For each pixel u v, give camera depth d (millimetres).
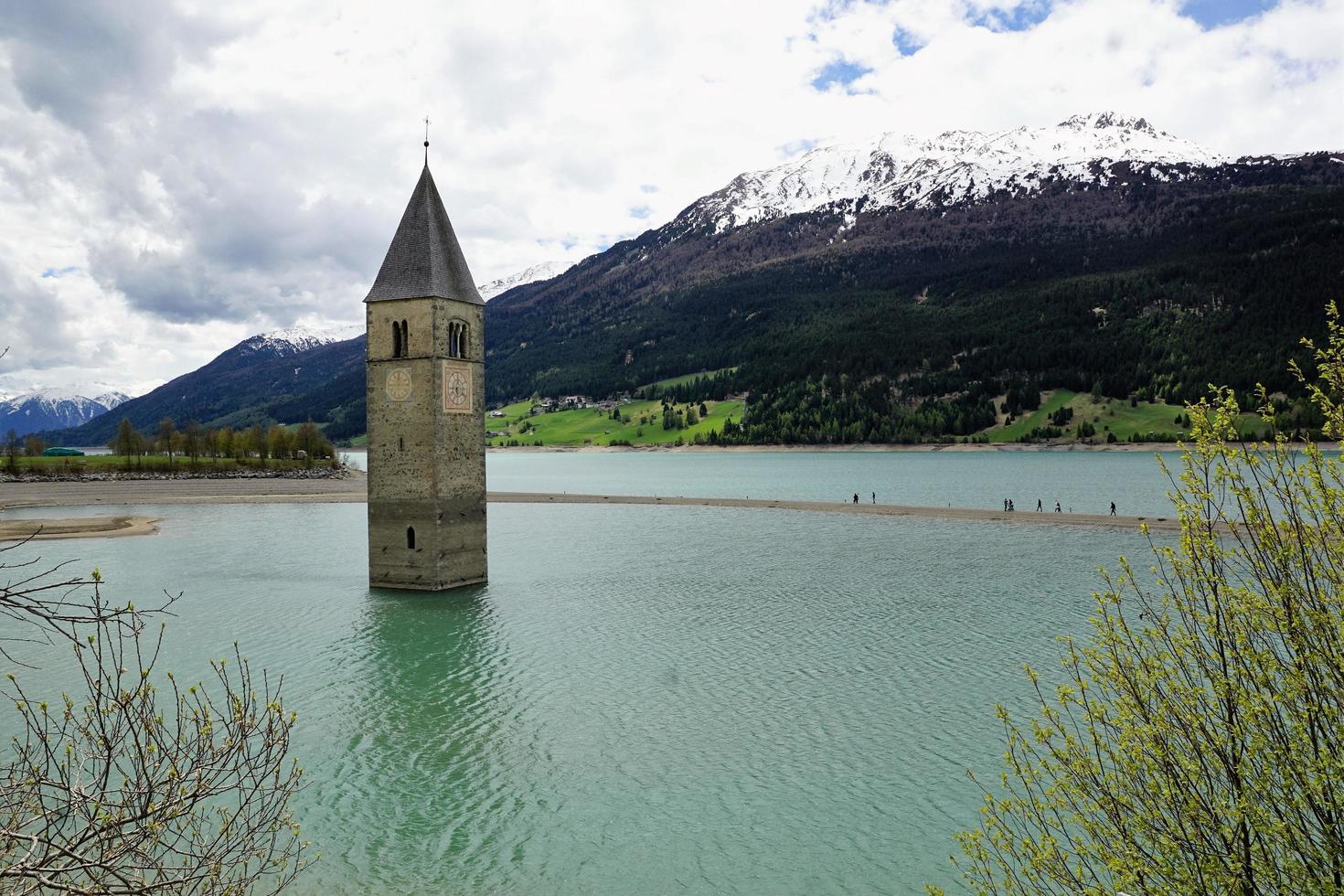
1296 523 14250
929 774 38000
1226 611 14938
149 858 13008
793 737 42406
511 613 68500
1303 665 14047
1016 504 153750
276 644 59688
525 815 35062
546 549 104062
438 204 77875
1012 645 56938
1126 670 16297
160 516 141375
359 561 93562
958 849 31922
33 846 11352
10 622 65938
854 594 74625
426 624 65188
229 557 96938
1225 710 14938
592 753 40938
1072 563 87812
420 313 74312
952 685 49312
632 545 106750
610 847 32500
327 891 29422
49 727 41188
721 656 56062
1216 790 15039
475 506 79312
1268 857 14258
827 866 31062
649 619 66500
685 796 36469
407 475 76125
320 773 38844
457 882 30172
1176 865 14961
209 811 34219
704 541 109188
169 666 54312
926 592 74688
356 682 51312
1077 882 16812
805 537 111812
